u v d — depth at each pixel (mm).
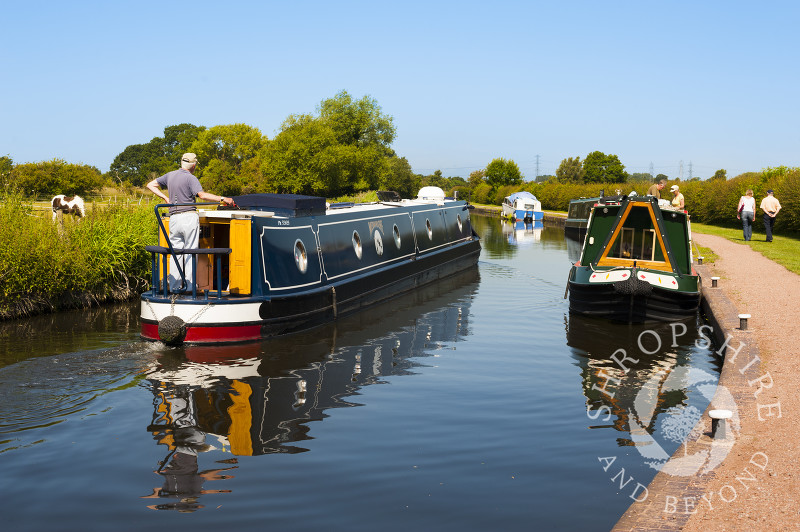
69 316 13570
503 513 5281
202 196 10727
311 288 12523
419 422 7418
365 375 9320
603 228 15133
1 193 15781
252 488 5742
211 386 8625
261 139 112875
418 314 14086
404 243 17703
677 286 12953
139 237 16125
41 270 13609
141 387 8531
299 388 8648
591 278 13422
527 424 7387
